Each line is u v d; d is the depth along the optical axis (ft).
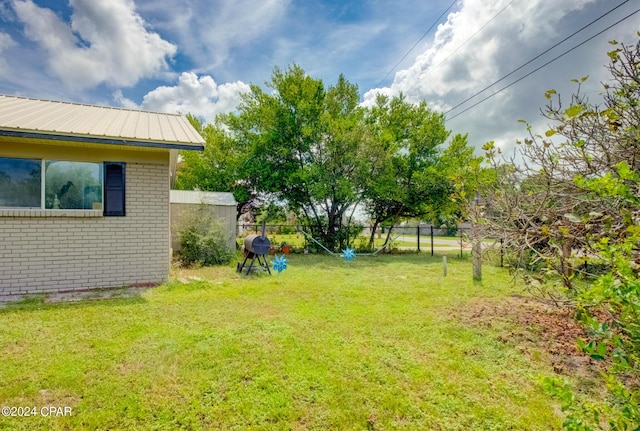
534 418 8.11
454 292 20.43
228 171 50.90
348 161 41.63
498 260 30.09
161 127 23.11
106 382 9.22
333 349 11.71
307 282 23.21
